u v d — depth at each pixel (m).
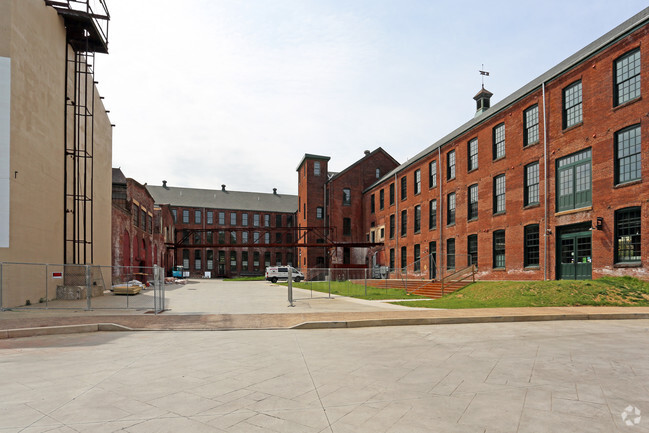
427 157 34.72
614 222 17.86
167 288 33.47
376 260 45.44
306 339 9.59
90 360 7.29
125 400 4.99
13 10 16.55
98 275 24.61
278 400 4.99
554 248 21.08
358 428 4.10
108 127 29.69
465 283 22.34
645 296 15.34
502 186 25.73
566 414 4.46
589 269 19.22
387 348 8.37
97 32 22.59
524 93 23.48
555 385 5.55
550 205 21.47
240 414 4.50
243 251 77.38
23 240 17.03
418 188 36.62
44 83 19.23
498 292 18.47
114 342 9.22
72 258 22.27
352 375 6.18
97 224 26.88
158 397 5.11
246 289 31.78
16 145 16.58
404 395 5.17
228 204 78.88
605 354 7.56
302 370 6.51
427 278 33.84
